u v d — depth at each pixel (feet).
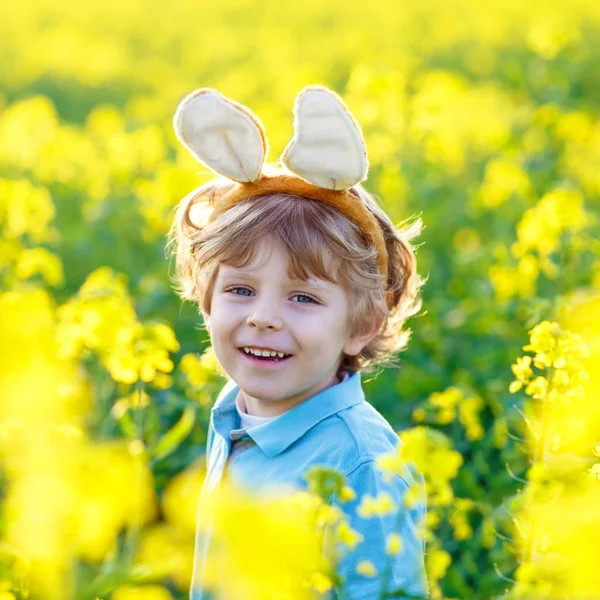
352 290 6.66
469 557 9.46
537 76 24.25
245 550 4.39
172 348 8.82
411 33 76.13
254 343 6.53
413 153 24.59
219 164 6.61
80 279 19.07
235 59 65.26
